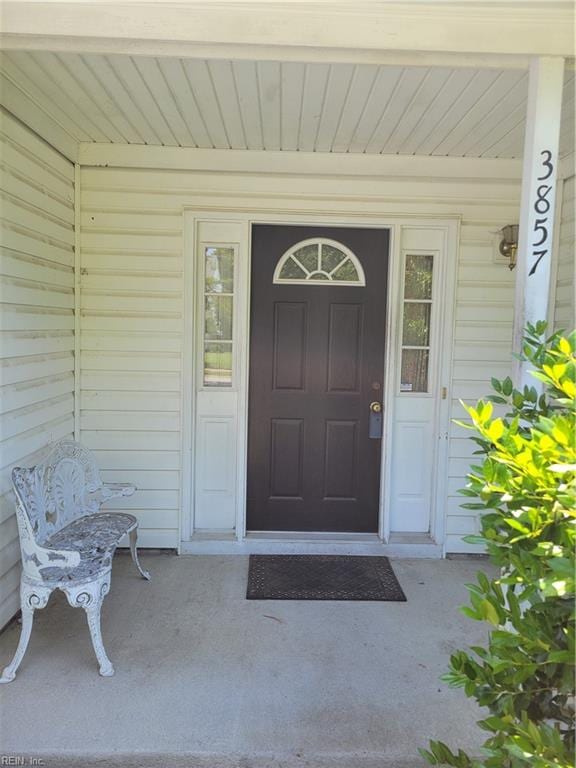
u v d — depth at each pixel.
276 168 3.29
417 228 3.41
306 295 3.48
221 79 2.36
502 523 1.39
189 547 3.46
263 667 2.32
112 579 3.10
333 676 2.27
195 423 3.50
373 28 1.85
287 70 2.27
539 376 1.44
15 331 2.52
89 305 3.33
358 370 3.53
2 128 2.37
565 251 3.07
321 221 3.34
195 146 3.23
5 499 2.46
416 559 3.47
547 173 1.95
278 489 3.59
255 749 1.87
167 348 3.39
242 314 3.41
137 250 3.32
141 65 2.24
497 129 2.86
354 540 3.51
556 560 1.15
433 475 3.55
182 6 1.83
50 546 2.47
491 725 1.33
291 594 2.97
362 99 2.53
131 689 2.16
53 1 1.81
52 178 2.92
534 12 1.82
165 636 2.54
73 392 3.33
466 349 3.45
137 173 3.27
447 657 2.42
